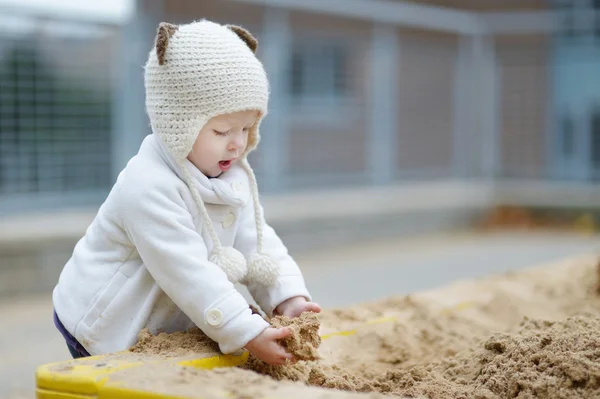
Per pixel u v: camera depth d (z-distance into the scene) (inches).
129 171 116.6
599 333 119.2
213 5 453.4
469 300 186.2
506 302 183.9
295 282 125.4
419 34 561.0
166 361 107.1
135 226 113.3
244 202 121.3
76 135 358.9
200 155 117.7
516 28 567.5
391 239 493.7
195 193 116.5
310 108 468.8
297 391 92.6
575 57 569.3
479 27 567.8
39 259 326.3
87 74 359.3
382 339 150.8
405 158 533.6
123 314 117.3
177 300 112.4
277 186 456.4
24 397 188.4
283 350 109.5
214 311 109.6
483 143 578.9
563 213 560.1
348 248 454.0
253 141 124.8
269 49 443.8
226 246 123.6
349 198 488.7
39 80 346.0
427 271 372.8
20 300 315.3
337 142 487.8
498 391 113.1
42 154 349.4
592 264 230.5
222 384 94.7
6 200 340.5
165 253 111.7
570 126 570.3
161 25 116.2
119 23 365.1
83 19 353.1
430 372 130.4
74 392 97.7
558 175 572.7
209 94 114.0
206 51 115.3
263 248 125.8
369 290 322.7
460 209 549.0
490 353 127.1
